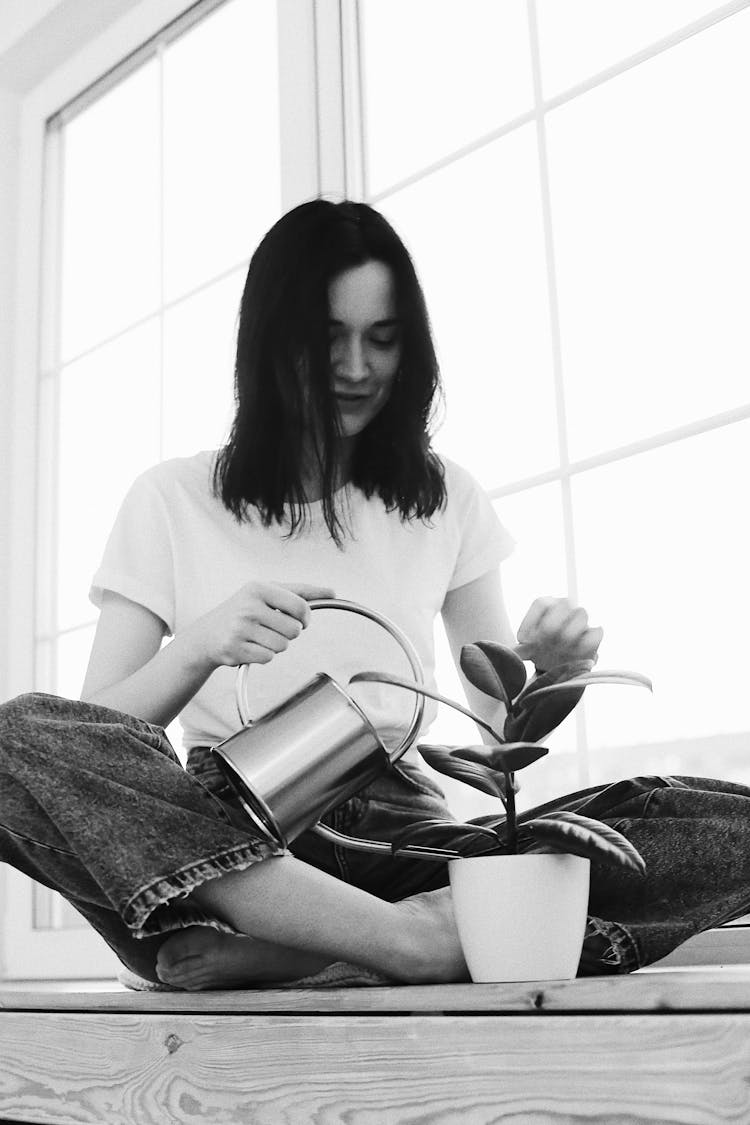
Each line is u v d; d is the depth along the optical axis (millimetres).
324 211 1558
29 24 3168
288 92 2600
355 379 1531
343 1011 1001
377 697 1491
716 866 1196
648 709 1890
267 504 1549
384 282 1528
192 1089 1068
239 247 2801
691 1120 762
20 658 3064
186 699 1299
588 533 2014
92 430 3080
